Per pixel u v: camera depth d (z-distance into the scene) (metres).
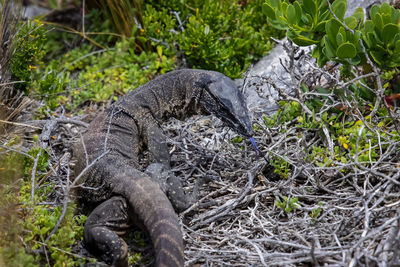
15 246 5.09
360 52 6.64
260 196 6.29
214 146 7.17
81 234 5.72
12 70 7.62
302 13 6.78
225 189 6.38
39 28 8.22
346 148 6.25
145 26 9.20
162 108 6.83
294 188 6.12
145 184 5.62
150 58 9.26
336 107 6.91
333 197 5.84
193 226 5.93
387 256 4.89
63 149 7.52
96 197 5.97
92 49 9.99
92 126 6.63
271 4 6.95
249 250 5.54
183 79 6.79
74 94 8.79
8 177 6.02
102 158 6.07
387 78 6.54
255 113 7.53
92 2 10.38
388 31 6.39
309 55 7.65
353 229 5.41
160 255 4.98
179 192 6.04
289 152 6.63
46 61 9.60
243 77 8.54
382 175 5.50
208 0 9.03
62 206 5.76
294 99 6.45
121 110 6.64
